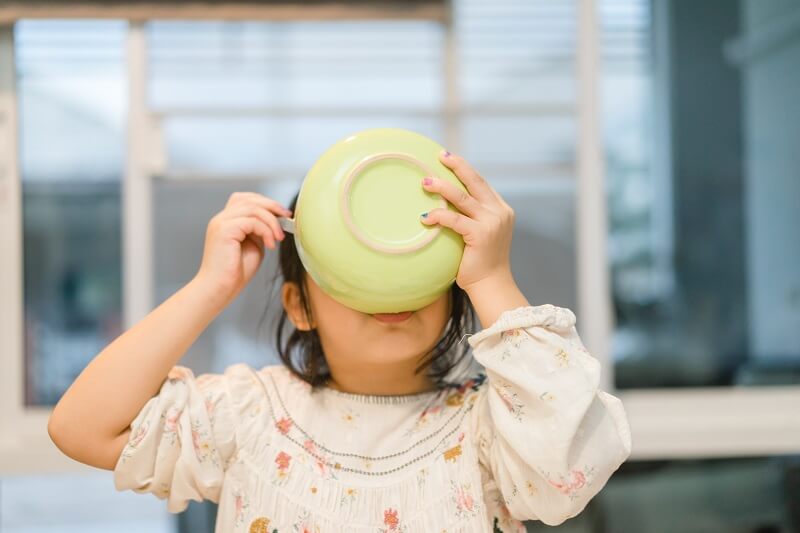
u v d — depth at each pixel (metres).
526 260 1.65
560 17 1.64
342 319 0.69
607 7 1.66
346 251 0.63
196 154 1.59
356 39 1.61
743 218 1.69
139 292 1.58
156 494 0.71
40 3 1.49
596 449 0.64
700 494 1.60
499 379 0.66
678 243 1.68
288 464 0.72
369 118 1.62
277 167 1.60
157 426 0.68
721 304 1.69
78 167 1.60
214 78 1.59
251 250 0.73
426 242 0.64
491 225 0.66
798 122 1.69
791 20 1.68
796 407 1.68
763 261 1.69
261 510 0.70
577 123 1.64
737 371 1.69
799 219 1.70
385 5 1.54
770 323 1.69
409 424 0.74
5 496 2.04
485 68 1.64
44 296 1.60
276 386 0.77
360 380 0.75
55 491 2.09
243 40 1.59
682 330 1.68
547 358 0.64
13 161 1.57
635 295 1.68
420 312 0.69
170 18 1.51
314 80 1.61
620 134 1.67
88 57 1.58
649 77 1.67
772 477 1.62
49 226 1.60
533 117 1.64
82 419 0.67
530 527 1.56
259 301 1.56
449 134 1.63
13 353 1.58
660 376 1.68
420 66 1.62
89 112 1.60
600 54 1.66
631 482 1.59
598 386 0.63
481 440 0.73
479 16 1.63
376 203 0.65
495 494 0.73
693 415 1.67
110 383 0.67
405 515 0.70
